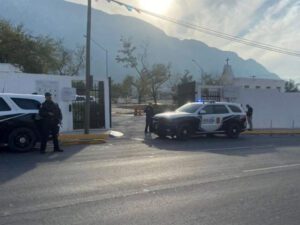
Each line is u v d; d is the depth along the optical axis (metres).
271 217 6.61
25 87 20.70
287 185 9.16
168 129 19.41
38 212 6.70
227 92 28.45
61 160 12.38
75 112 23.61
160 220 6.36
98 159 12.69
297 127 31.11
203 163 12.20
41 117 13.84
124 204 7.29
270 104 30.09
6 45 40.41
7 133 13.93
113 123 31.64
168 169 11.00
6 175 9.84
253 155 14.26
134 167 11.23
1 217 6.40
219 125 20.83
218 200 7.70
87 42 20.62
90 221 6.25
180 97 30.03
